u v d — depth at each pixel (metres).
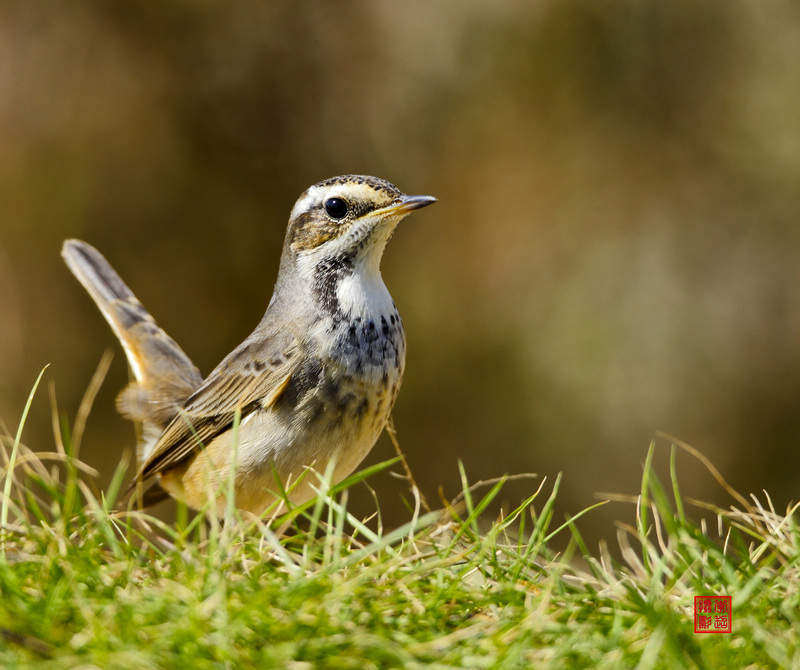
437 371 15.60
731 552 6.52
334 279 7.20
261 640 4.50
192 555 5.32
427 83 15.02
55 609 4.59
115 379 14.77
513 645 4.49
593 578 5.58
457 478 15.30
